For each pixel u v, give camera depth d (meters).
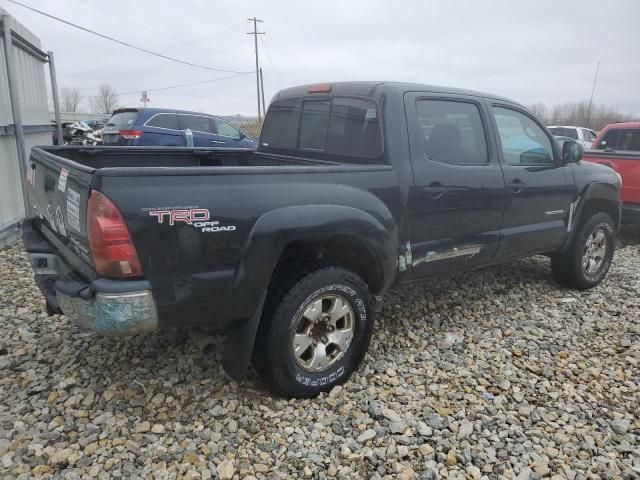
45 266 3.31
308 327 3.13
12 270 5.48
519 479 2.58
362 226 3.21
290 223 2.92
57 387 3.17
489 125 4.19
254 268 2.84
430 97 3.82
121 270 2.48
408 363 3.69
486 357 3.82
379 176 3.41
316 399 3.20
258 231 2.83
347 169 3.26
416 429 2.92
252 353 3.07
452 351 3.90
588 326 4.44
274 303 3.00
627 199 7.47
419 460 2.69
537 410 3.15
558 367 3.71
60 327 4.00
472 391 3.35
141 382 3.24
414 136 3.64
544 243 4.76
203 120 12.41
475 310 4.71
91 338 3.81
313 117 4.23
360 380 3.43
